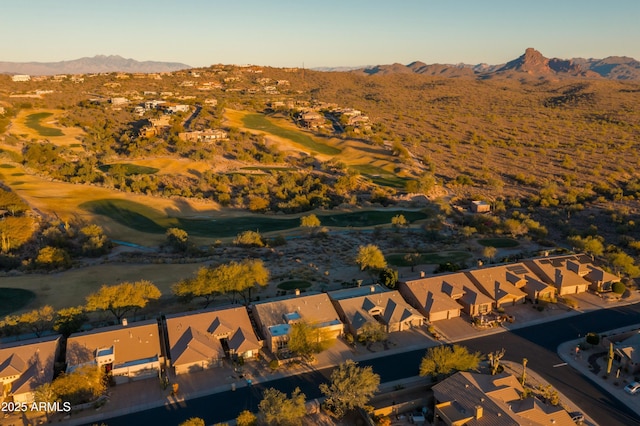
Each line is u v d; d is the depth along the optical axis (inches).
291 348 2396.7
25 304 2910.9
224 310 2642.7
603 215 5802.2
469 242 4579.2
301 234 4768.7
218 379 2272.4
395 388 2186.3
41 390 1995.6
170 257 3902.6
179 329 2479.1
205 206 5649.6
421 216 5644.7
